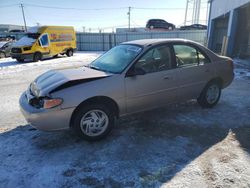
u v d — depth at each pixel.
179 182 2.67
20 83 8.62
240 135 3.85
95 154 3.30
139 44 4.17
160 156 3.23
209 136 3.82
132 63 3.77
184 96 4.53
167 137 3.79
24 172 2.90
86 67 4.34
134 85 3.76
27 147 3.52
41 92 3.34
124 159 3.17
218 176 2.77
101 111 3.59
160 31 31.34
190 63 4.50
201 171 2.88
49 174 2.86
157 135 3.86
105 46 32.28
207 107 5.12
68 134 3.94
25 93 3.93
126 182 2.70
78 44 32.38
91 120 3.56
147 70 3.92
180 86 4.35
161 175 2.81
